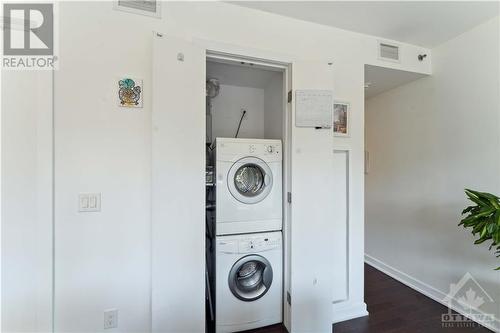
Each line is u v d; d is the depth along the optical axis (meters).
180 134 1.53
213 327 1.81
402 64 2.25
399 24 1.97
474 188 2.02
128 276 1.52
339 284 2.07
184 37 1.61
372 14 1.84
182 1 1.62
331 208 1.90
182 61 1.53
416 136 2.52
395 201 2.76
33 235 1.38
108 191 1.48
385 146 2.90
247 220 1.85
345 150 2.07
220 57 1.74
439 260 2.29
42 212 1.36
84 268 1.45
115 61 1.49
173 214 1.52
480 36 1.97
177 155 1.52
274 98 2.34
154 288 1.49
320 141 1.85
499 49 1.85
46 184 1.37
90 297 1.46
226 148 1.80
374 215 3.05
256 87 2.63
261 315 1.88
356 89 2.09
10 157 1.34
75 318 1.44
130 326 1.53
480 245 1.99
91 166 1.45
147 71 1.54
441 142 2.28
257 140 1.89
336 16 1.86
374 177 3.06
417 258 2.50
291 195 1.81
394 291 2.47
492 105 1.90
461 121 2.12
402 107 2.68
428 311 2.14
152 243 1.49
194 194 1.57
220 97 2.52
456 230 2.16
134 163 1.52
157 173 1.48
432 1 1.69
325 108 1.84
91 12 1.45
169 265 1.51
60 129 1.40
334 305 2.04
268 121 2.51
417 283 2.48
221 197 1.79
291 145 1.83
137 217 1.53
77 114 1.42
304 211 1.82
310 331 1.83
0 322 1.35
